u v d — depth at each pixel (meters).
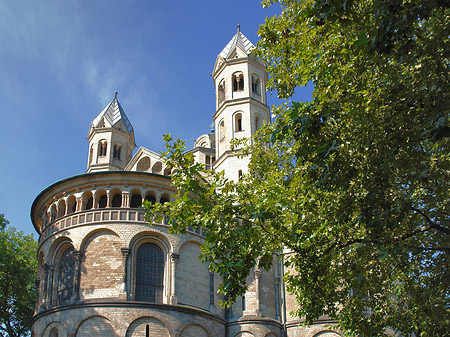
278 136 20.16
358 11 20.33
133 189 44.03
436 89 17.22
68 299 41.12
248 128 57.72
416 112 18.17
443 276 23.08
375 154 19.89
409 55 18.09
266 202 22.72
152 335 39.38
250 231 23.48
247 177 29.98
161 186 44.53
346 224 24.50
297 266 25.83
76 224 42.84
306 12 17.34
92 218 42.66
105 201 44.91
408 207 18.62
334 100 21.31
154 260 43.00
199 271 45.00
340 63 21.62
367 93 20.12
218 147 59.88
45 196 46.62
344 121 20.91
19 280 56.91
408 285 26.34
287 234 24.08
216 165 58.28
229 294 23.22
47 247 43.91
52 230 44.47
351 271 25.80
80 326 38.81
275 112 28.12
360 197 20.64
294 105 19.09
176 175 23.44
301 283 25.06
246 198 23.95
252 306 47.38
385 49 16.12
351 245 24.83
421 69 18.84
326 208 23.33
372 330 26.53
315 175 20.28
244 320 46.12
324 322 46.41
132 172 43.62
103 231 42.41
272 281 50.06
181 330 40.56
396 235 22.91
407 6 15.97
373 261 26.25
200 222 22.70
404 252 20.61
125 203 43.44
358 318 26.92
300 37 25.41
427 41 17.81
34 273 60.34
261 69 63.16
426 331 24.81
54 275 43.00
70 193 44.81
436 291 24.09
